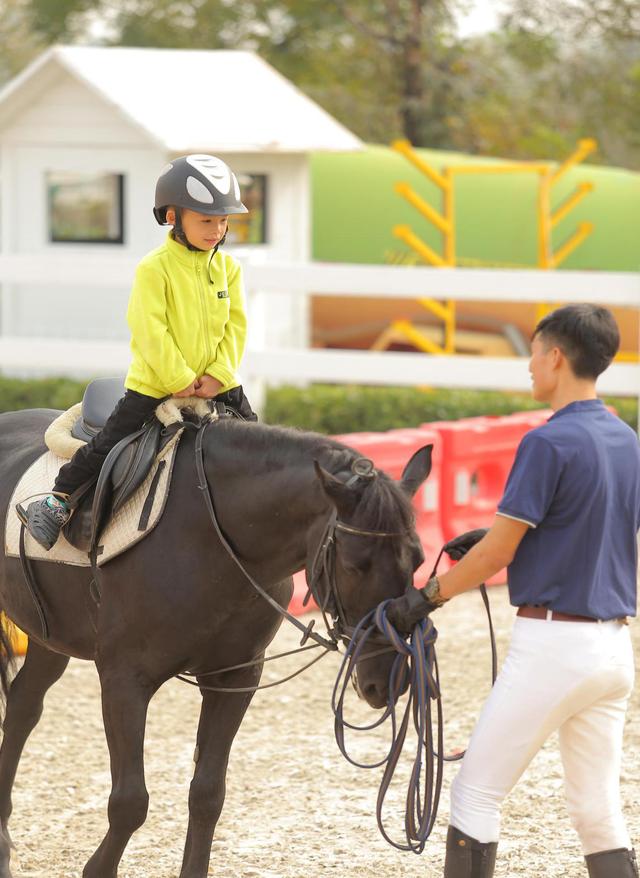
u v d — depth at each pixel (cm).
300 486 716
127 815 728
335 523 670
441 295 1852
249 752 1076
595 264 2878
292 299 2748
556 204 2877
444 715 1154
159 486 759
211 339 779
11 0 6169
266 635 777
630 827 884
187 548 746
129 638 753
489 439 1672
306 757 1062
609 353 669
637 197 2917
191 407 786
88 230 2720
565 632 655
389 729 1133
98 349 2047
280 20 4553
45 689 890
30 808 964
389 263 2820
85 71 2702
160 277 757
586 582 653
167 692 1240
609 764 678
